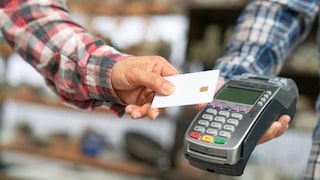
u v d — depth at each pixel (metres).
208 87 0.52
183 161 2.09
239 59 0.71
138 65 0.55
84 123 2.67
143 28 2.31
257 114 0.52
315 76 1.98
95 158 2.23
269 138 0.55
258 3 0.78
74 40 0.61
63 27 0.62
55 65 0.63
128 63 0.55
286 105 0.56
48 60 0.63
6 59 2.64
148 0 2.15
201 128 0.52
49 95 2.40
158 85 0.53
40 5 0.64
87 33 0.62
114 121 2.58
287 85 0.58
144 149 2.18
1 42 2.49
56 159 2.36
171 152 2.15
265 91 0.56
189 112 2.08
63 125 2.74
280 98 0.55
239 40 0.75
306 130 1.88
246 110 0.53
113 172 2.28
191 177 2.03
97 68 0.57
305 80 2.07
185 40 2.20
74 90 0.63
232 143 0.50
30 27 0.63
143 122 2.48
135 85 0.55
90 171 2.34
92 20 2.28
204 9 2.11
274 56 0.75
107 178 2.24
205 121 0.53
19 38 0.64
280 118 0.55
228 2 2.02
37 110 2.83
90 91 0.60
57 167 2.42
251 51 0.73
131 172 2.14
